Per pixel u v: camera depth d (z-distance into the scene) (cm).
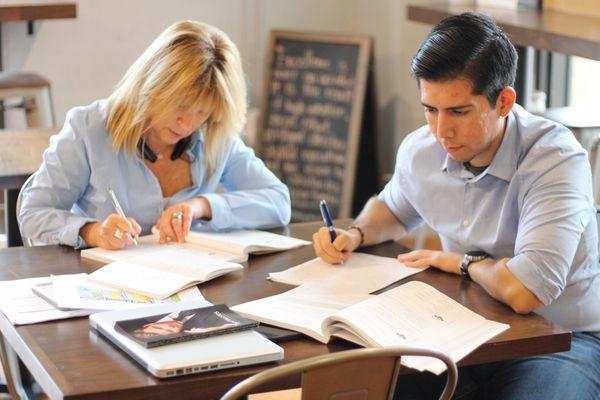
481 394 231
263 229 272
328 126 536
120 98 256
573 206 220
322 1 584
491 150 232
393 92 541
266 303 204
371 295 212
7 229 332
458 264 228
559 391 213
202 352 173
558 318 237
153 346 174
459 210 245
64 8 476
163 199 271
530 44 342
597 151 315
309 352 182
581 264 235
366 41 525
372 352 160
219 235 255
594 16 377
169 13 552
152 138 264
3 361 255
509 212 234
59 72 538
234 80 257
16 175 304
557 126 233
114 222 240
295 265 237
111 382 164
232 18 568
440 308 201
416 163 253
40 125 460
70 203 261
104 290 210
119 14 541
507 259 216
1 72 492
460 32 210
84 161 259
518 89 446
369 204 267
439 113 216
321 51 539
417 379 234
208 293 214
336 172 534
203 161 274
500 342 189
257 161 288
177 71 245
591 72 420
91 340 183
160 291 209
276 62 553
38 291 207
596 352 229
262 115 555
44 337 184
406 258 238
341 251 237
